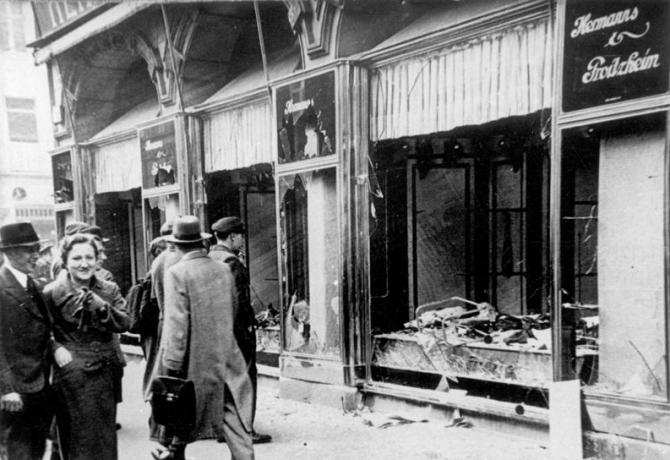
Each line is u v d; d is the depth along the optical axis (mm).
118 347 4469
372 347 6461
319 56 6680
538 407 5031
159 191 9586
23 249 3969
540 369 5211
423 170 7059
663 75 3961
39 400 3941
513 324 6230
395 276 6680
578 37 4371
